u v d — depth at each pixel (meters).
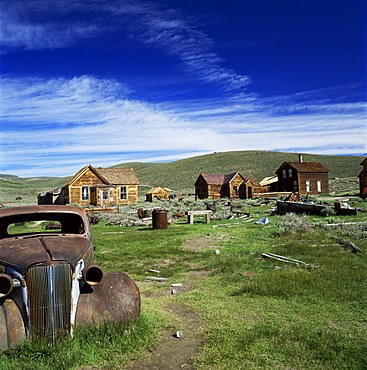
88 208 35.31
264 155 147.25
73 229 6.62
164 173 145.50
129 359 4.05
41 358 3.91
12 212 5.66
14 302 4.20
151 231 18.02
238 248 11.63
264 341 4.47
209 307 5.95
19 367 3.74
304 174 53.50
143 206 39.59
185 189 101.25
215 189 53.09
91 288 4.79
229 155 160.38
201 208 32.25
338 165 116.44
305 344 4.33
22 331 4.06
